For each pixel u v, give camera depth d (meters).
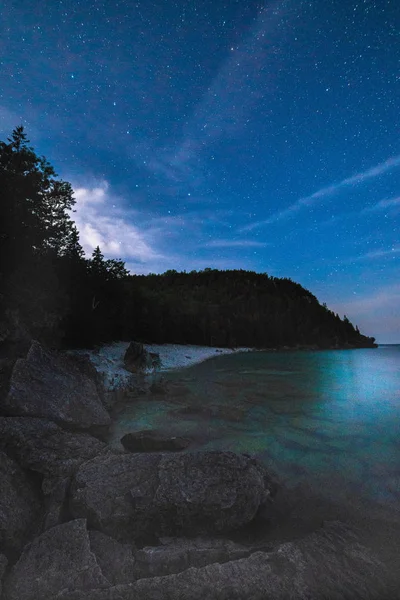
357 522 5.00
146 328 54.16
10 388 8.73
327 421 11.19
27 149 24.73
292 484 6.39
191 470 5.45
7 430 6.69
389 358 51.81
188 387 18.48
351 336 155.38
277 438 9.31
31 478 5.79
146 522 4.59
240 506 4.84
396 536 4.58
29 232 23.12
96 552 3.94
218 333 77.06
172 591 3.20
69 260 37.16
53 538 4.01
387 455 8.02
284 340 106.50
